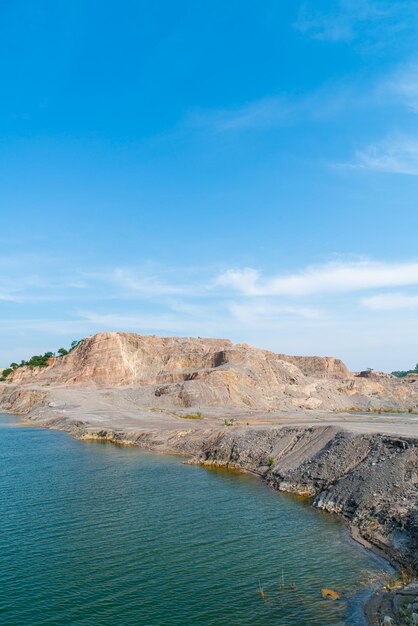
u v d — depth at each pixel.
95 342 139.50
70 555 22.86
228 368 118.81
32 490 35.59
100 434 68.50
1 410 123.31
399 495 27.80
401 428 43.69
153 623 16.94
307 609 17.95
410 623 16.20
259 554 23.22
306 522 28.17
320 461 37.00
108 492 35.06
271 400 113.00
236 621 17.12
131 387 120.19
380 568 21.56
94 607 17.98
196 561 22.31
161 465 46.84
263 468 42.09
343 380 150.00
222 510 30.59
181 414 88.25
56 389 124.19
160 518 28.75
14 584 19.78
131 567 21.61
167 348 146.88
